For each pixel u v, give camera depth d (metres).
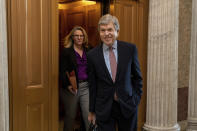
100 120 2.60
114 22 2.58
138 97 2.69
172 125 4.39
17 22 3.06
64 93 3.80
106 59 2.63
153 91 4.33
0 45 2.80
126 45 2.65
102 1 4.19
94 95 2.70
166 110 4.30
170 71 4.27
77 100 3.74
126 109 2.58
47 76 3.36
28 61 3.19
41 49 3.29
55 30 3.39
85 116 3.76
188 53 5.05
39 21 3.25
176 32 4.30
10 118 3.07
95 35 4.34
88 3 4.50
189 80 5.10
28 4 3.14
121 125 2.69
